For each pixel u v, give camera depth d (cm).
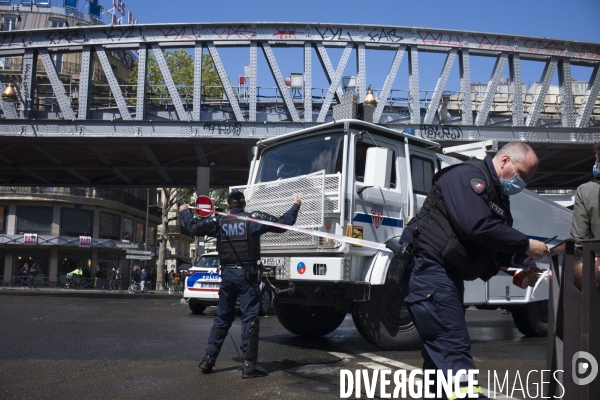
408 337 707
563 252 303
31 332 820
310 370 558
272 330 960
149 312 1360
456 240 313
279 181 736
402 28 1866
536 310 925
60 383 486
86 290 4303
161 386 479
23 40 1878
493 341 874
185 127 1839
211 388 474
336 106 852
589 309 285
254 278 539
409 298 328
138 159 2161
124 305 1656
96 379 503
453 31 1888
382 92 1847
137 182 2541
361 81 1859
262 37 1850
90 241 4722
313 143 749
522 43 1934
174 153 2070
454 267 318
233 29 1859
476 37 1908
